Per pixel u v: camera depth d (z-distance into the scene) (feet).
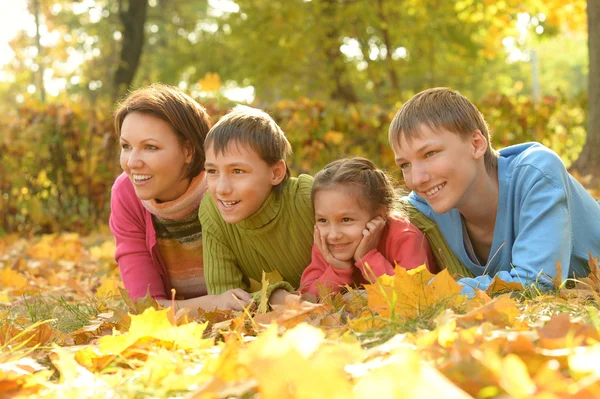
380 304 6.98
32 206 27.04
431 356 4.86
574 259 9.49
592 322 5.50
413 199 9.93
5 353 6.16
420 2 47.09
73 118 26.61
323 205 9.10
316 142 26.37
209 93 25.29
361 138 27.25
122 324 7.82
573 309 6.62
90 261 19.76
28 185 27.17
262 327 7.02
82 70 61.05
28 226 27.53
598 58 26.40
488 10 43.32
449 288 6.97
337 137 26.40
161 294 10.43
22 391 5.01
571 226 8.95
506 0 40.47
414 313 6.81
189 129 9.75
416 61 51.47
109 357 5.76
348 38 51.11
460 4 45.37
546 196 8.58
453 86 67.87
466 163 8.59
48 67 53.98
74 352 6.18
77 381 5.17
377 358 4.91
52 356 6.03
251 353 4.45
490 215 9.12
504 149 9.62
